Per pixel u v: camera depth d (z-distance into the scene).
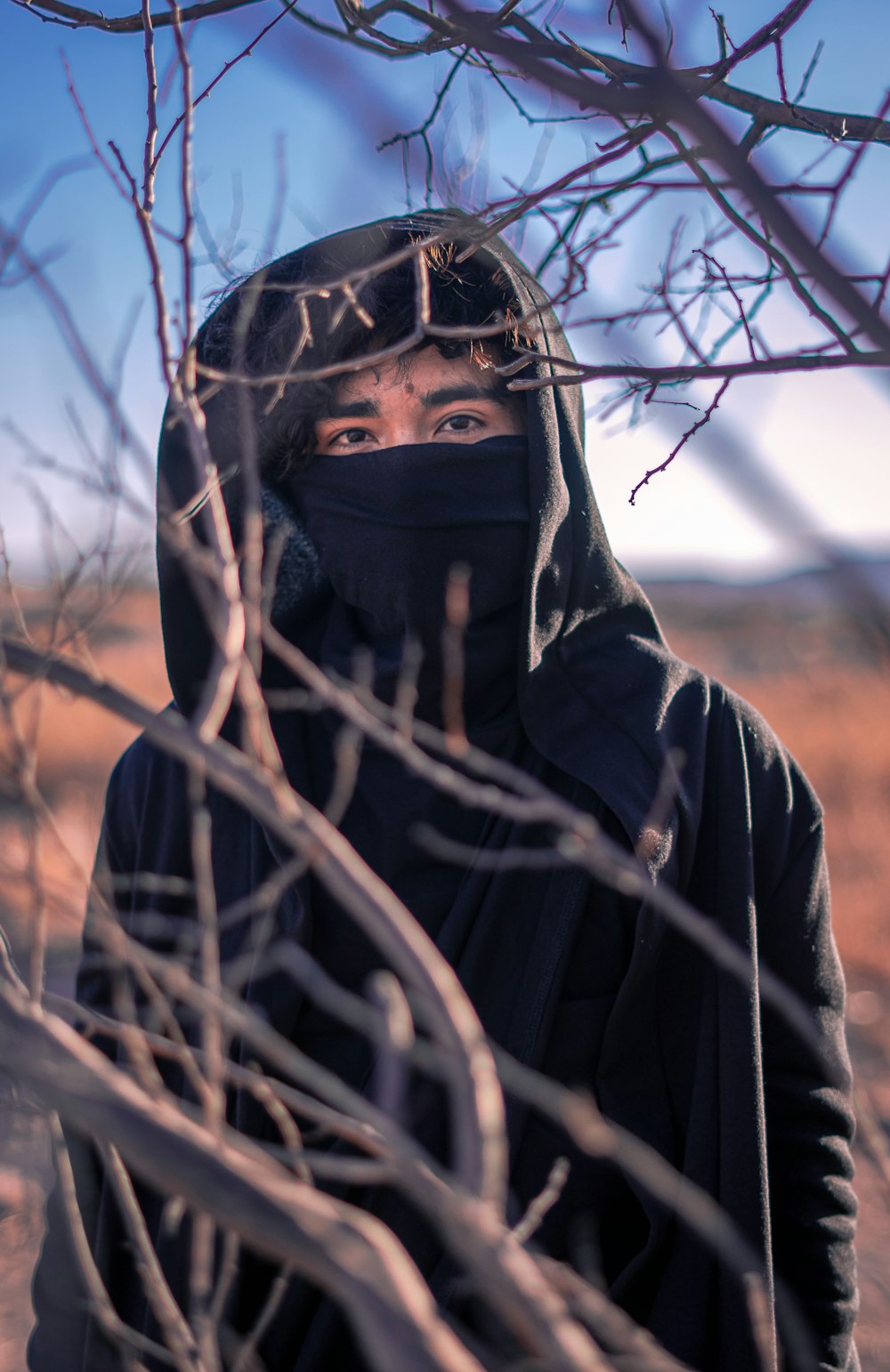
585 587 1.53
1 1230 2.48
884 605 0.54
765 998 1.42
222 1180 0.56
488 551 1.48
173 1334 0.79
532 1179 1.29
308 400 1.50
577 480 1.55
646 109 0.55
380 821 1.44
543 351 1.52
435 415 1.54
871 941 5.52
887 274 0.72
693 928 0.79
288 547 1.61
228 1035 0.93
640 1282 1.28
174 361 0.83
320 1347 1.23
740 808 1.42
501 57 0.54
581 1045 1.34
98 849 1.66
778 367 0.86
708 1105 1.33
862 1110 1.25
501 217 1.04
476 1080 0.57
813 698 9.54
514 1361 1.08
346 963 1.38
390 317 1.49
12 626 0.78
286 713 1.51
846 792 7.33
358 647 1.54
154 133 0.87
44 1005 0.81
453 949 1.34
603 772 1.38
